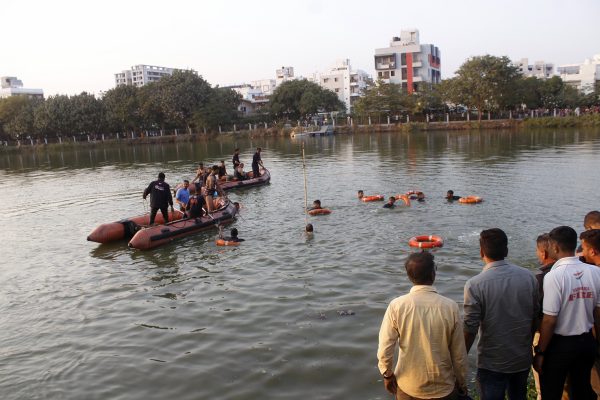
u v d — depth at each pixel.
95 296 9.99
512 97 58.34
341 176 24.70
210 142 65.56
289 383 6.36
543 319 4.04
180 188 16.30
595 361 4.34
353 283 9.67
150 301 9.52
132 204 20.47
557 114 57.91
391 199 16.12
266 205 18.02
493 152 32.44
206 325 8.24
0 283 11.18
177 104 68.50
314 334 7.61
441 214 14.84
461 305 8.30
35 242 14.91
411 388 3.88
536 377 4.70
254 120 78.44
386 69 85.38
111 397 6.34
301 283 9.85
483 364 4.18
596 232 4.29
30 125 70.38
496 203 16.09
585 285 3.96
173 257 12.30
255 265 11.19
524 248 11.20
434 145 40.47
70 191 25.30
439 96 65.50
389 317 3.92
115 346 7.72
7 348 7.87
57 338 8.14
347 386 6.20
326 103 76.88
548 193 17.41
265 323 8.14
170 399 6.21
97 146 68.19
